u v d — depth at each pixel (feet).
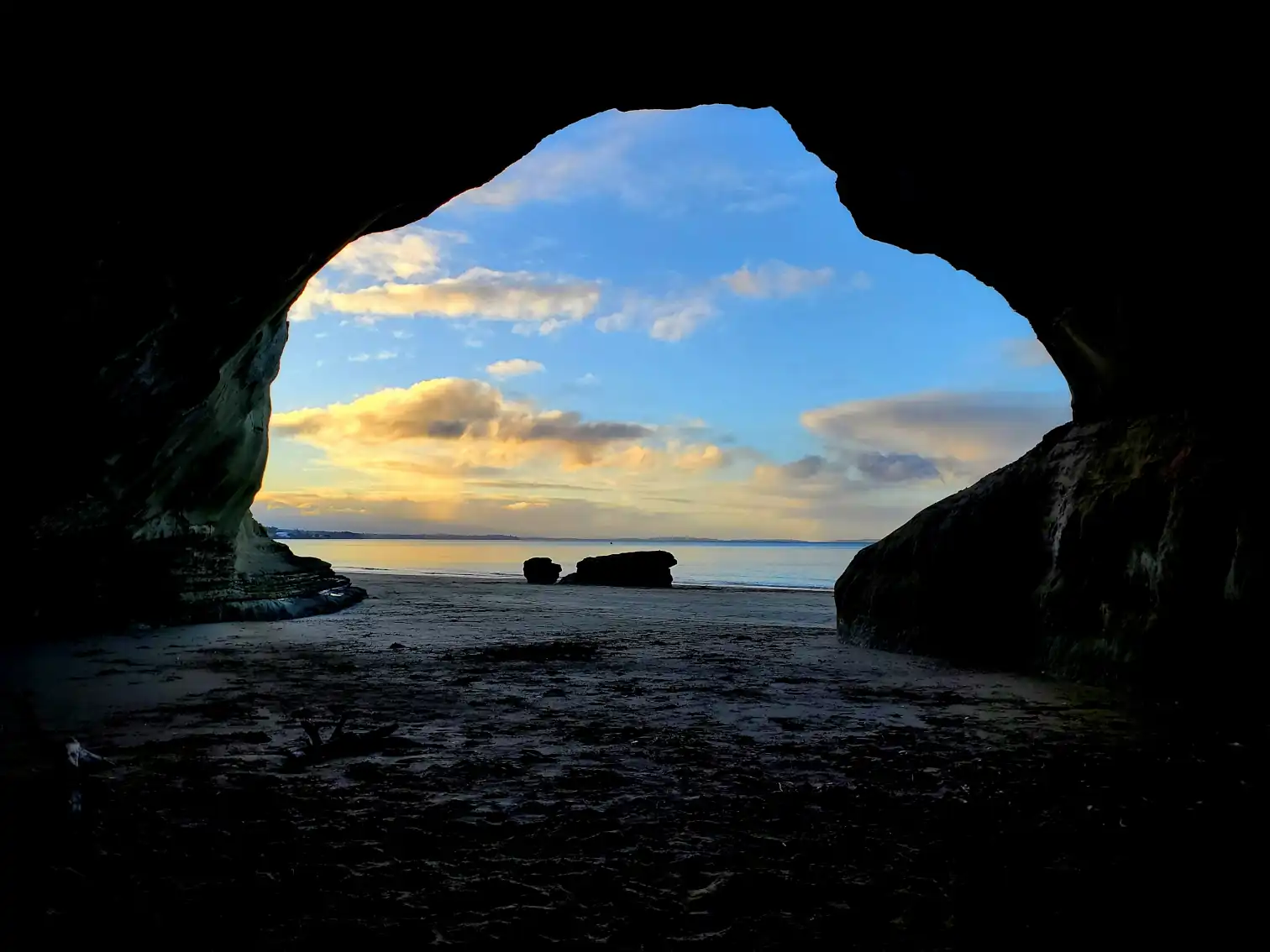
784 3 26.08
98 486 35.47
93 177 24.00
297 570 60.54
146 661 30.66
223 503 48.37
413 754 17.40
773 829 12.98
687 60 29.17
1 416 28.81
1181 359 30.81
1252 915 10.02
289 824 12.66
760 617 56.75
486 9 24.84
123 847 11.39
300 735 18.92
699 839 12.49
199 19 21.94
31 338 26.96
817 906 10.19
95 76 21.83
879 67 28.07
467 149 30.71
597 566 106.22
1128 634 28.86
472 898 10.17
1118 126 25.84
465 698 24.26
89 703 22.39
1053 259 33.12
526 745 18.40
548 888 10.53
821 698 25.57
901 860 11.78
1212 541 26.84
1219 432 28.68
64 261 25.44
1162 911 10.14
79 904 9.48
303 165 27.76
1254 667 24.71
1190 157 25.14
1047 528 35.58
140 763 16.05
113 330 28.84
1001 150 29.22
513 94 28.89
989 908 10.18
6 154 22.06
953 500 40.96
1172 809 14.24
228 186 27.14
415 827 12.69
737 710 23.29
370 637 40.29
